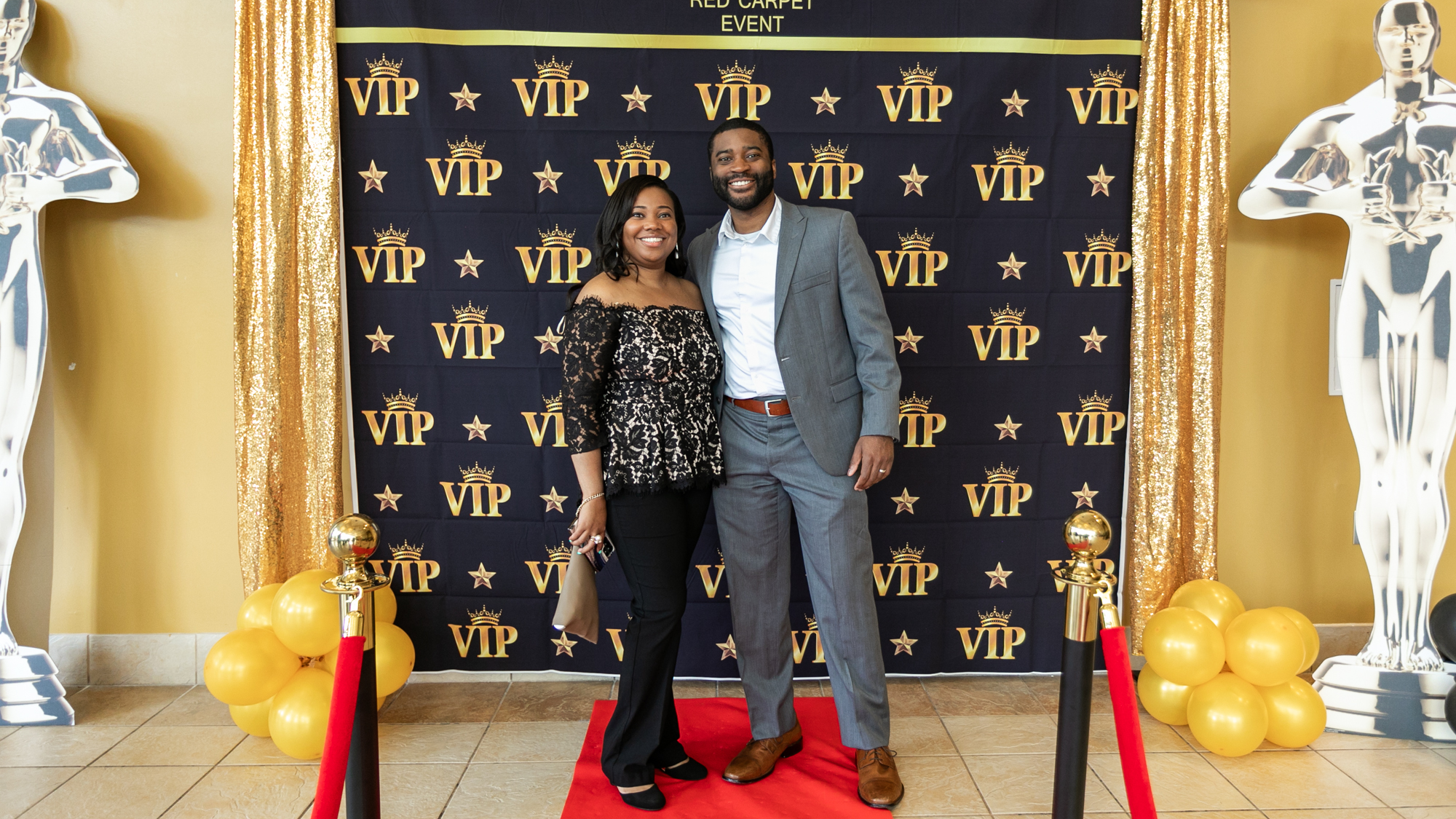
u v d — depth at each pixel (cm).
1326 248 268
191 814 195
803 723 239
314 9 244
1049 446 262
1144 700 241
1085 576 158
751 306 200
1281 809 198
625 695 193
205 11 253
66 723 239
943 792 205
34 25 249
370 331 255
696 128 251
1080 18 251
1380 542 238
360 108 248
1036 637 269
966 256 257
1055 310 259
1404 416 236
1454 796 204
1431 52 230
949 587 266
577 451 186
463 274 254
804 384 196
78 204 256
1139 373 257
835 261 199
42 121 236
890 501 263
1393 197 233
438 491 260
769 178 196
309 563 254
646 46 249
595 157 251
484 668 266
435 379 257
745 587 211
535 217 253
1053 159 254
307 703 215
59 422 260
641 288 193
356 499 260
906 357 259
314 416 250
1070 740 160
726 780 207
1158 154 254
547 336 255
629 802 195
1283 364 271
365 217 252
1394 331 235
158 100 254
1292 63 264
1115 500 264
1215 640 221
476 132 250
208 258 259
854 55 251
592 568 194
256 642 219
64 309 258
